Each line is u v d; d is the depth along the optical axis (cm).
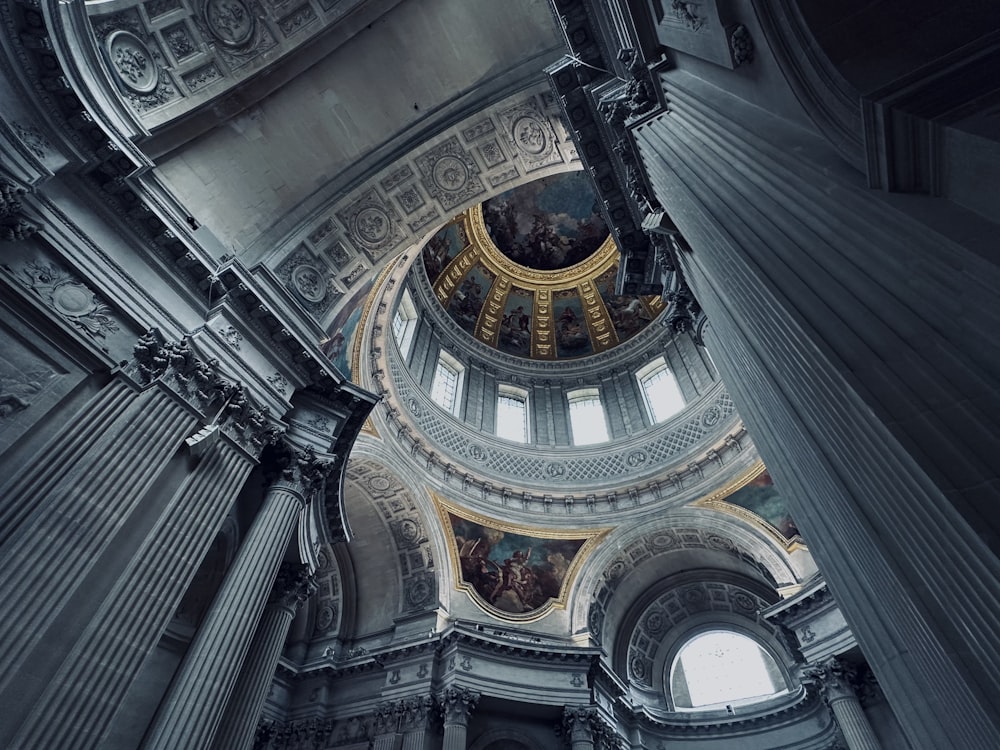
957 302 217
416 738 1588
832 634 1509
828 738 1767
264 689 964
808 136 346
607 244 2856
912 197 252
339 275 1330
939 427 212
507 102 1325
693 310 1017
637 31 711
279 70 1136
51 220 823
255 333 1041
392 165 1327
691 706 2200
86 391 784
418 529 2011
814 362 288
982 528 187
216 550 949
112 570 697
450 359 2583
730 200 423
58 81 830
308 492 1058
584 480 2244
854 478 290
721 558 2133
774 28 333
